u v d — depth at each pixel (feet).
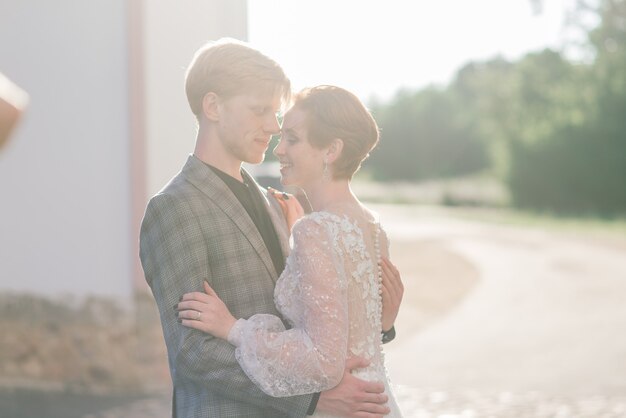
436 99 224.94
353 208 8.80
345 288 8.29
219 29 22.63
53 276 26.27
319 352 8.07
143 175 25.18
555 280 57.00
